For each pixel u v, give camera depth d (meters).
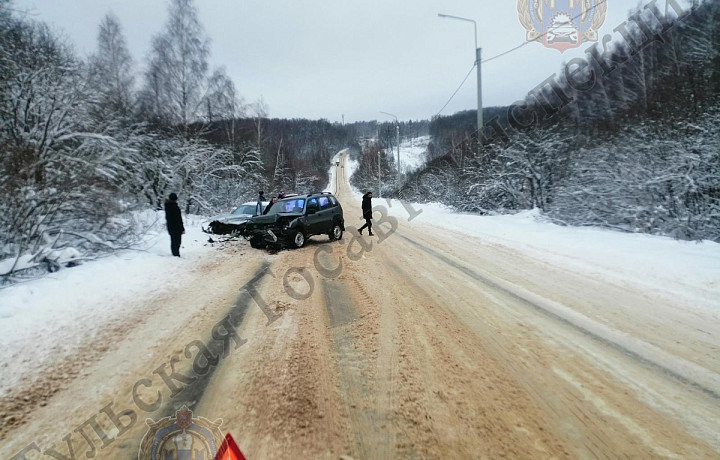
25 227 6.90
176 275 7.22
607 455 2.23
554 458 2.21
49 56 9.80
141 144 14.20
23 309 4.93
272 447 2.36
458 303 5.18
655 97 11.31
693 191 9.19
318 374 3.29
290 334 4.23
